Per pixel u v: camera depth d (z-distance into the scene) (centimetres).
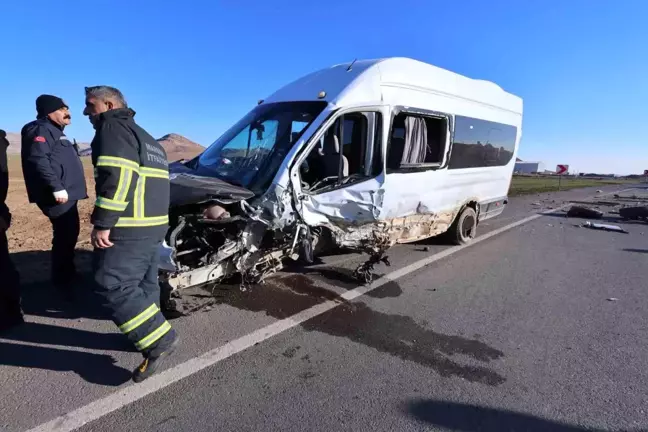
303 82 568
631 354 363
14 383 297
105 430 252
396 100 549
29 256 585
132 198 278
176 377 310
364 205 514
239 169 466
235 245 414
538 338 392
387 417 271
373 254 535
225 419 265
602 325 425
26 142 411
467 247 762
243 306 442
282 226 437
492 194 826
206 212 396
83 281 495
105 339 364
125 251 284
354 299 476
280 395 291
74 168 449
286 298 468
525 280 571
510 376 324
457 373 326
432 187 627
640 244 841
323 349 358
